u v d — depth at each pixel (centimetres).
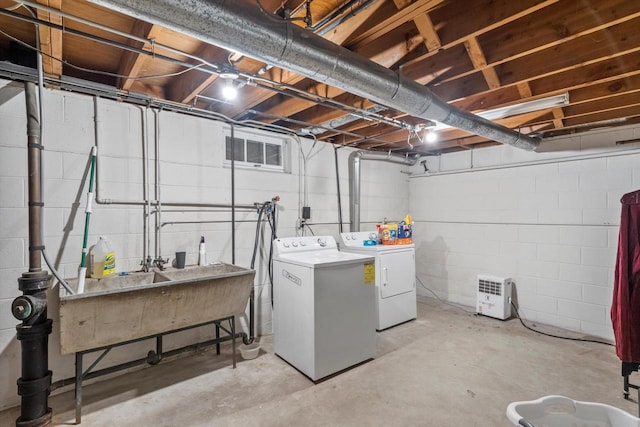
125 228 264
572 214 361
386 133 387
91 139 248
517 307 405
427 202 509
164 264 280
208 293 243
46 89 231
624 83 237
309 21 157
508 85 230
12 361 218
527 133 354
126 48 175
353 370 267
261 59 151
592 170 347
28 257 220
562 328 364
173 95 281
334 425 198
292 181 380
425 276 512
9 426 197
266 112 320
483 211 441
